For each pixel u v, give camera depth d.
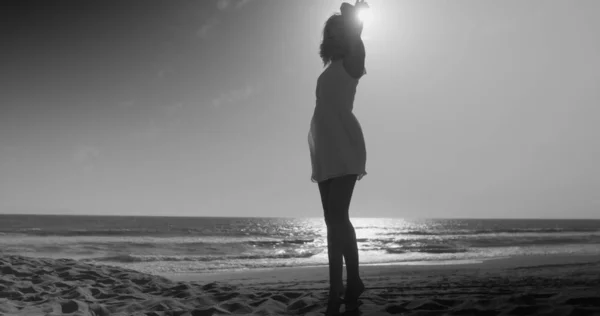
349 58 1.96
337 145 1.90
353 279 1.96
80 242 22.58
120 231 38.59
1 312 2.26
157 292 3.34
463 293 3.86
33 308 2.38
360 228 74.06
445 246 25.67
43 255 15.79
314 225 91.69
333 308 1.88
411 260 16.11
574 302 2.18
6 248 17.75
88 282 3.84
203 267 13.07
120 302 2.73
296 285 6.86
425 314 2.09
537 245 26.50
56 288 3.36
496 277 6.91
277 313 2.37
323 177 1.94
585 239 33.75
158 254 17.83
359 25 2.01
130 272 4.77
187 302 2.81
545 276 6.77
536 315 1.91
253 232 48.19
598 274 6.72
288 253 20.06
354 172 1.88
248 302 2.69
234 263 14.79
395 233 50.47
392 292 4.17
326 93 1.97
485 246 25.73
